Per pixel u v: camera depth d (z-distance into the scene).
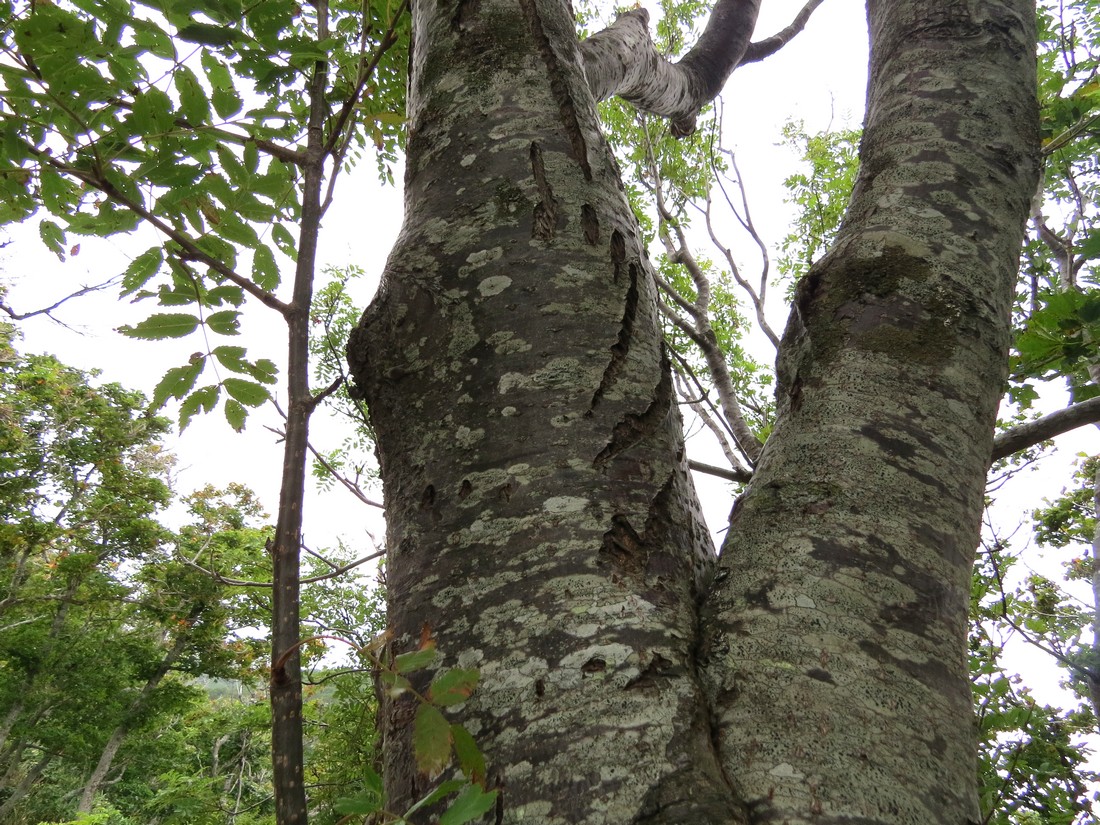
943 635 1.00
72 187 1.67
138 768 19.05
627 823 0.80
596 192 1.44
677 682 0.94
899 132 1.50
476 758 0.73
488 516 1.10
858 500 1.08
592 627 0.98
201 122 1.38
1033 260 4.30
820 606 0.98
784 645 0.96
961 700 0.96
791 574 1.03
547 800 0.84
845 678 0.92
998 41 1.57
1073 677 4.45
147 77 1.50
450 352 1.26
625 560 1.06
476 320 1.27
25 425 15.49
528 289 1.29
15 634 14.89
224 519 17.06
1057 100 3.14
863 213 1.43
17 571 15.04
